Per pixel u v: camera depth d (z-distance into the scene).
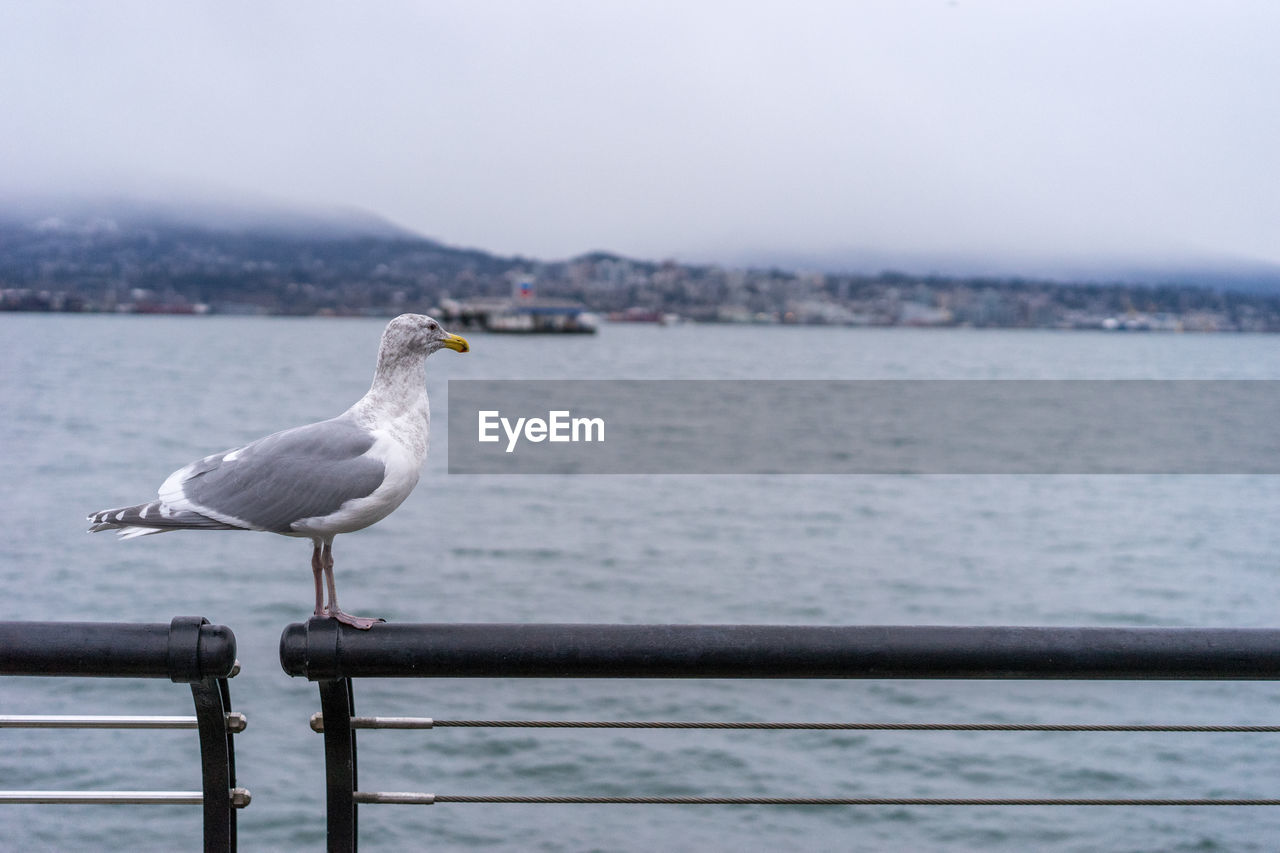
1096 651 2.65
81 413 48.28
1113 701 11.83
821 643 2.64
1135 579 19.66
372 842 8.83
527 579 18.83
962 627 2.68
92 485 29.53
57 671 2.59
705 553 21.17
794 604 17.27
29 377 71.06
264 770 9.85
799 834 9.05
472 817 9.20
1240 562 21.36
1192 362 124.06
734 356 119.56
